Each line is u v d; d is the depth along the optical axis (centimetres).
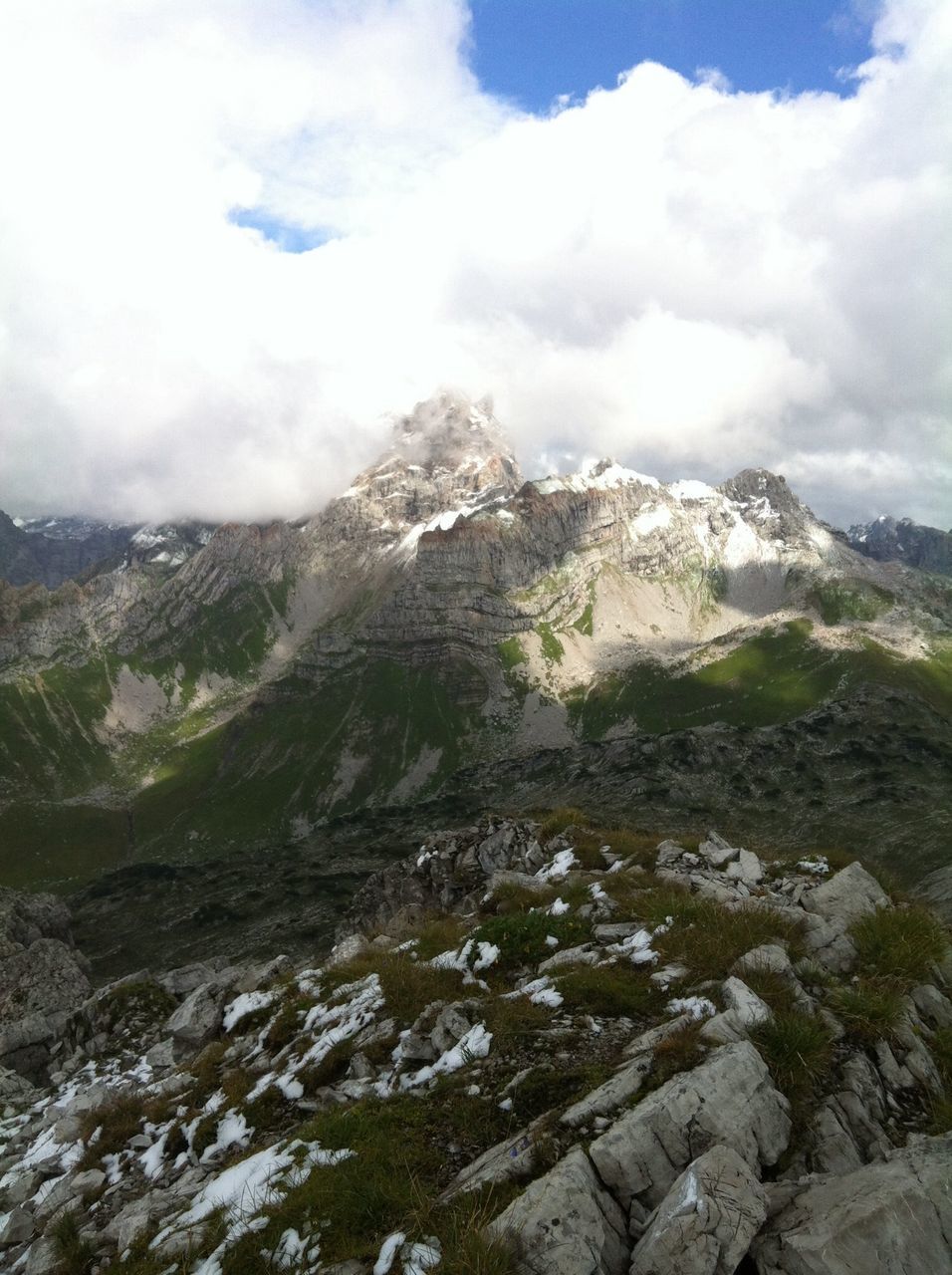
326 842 19862
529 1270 781
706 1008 1232
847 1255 750
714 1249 770
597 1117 997
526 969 1666
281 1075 1552
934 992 1370
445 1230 850
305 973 2364
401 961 1897
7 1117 2512
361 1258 870
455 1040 1366
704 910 1603
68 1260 1152
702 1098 968
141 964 12369
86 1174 1483
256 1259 932
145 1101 1817
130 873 18838
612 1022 1292
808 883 1897
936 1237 780
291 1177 1069
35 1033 4041
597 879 2188
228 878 17000
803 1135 993
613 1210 870
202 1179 1277
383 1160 1041
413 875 3678
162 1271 992
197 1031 2373
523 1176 924
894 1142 1019
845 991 1302
